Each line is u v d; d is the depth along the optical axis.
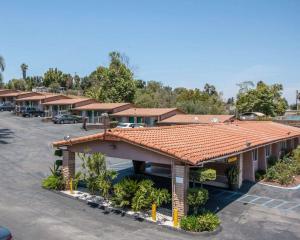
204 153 18.17
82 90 119.62
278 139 29.33
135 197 18.16
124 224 16.70
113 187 20.42
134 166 28.05
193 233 15.71
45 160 31.17
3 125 55.59
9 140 41.66
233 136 25.61
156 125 60.03
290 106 109.94
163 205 19.48
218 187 24.17
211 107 84.25
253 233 16.28
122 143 19.16
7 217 16.92
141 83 111.75
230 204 20.59
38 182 23.86
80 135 48.22
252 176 26.00
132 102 85.06
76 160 31.86
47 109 74.81
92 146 20.75
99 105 68.19
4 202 19.25
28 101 79.81
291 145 37.38
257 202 21.11
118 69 84.88
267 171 26.84
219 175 25.30
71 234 15.16
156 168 28.73
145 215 17.86
